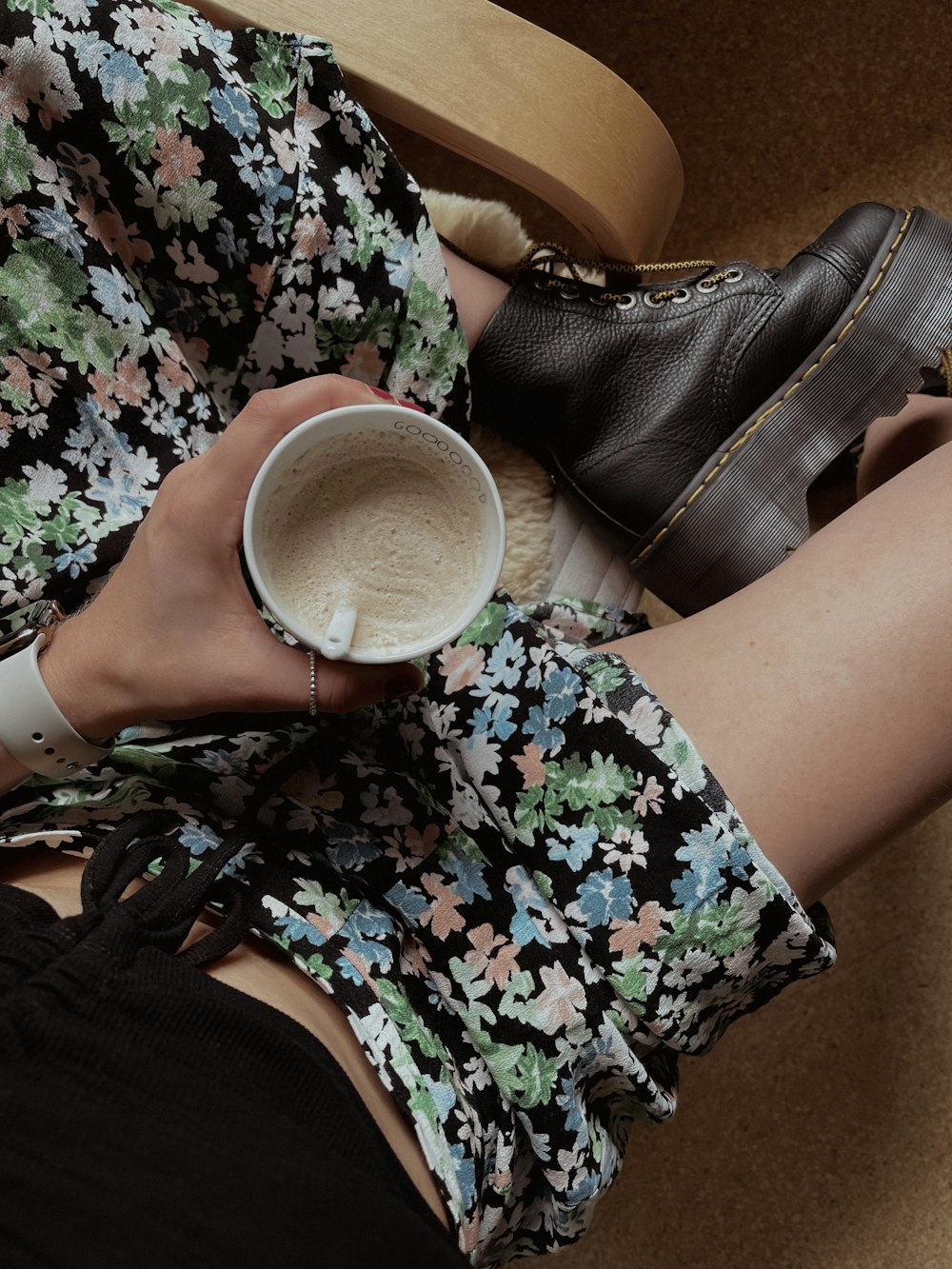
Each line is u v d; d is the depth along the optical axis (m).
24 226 0.63
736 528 0.79
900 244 0.79
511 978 0.63
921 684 0.63
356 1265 0.48
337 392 0.55
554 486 0.84
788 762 0.63
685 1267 0.98
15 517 0.63
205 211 0.65
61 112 0.62
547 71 0.70
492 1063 0.62
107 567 0.65
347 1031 0.59
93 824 0.61
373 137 0.67
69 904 0.56
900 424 0.78
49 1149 0.46
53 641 0.60
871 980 0.97
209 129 0.64
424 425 0.52
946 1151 0.94
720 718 0.64
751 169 1.02
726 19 1.02
